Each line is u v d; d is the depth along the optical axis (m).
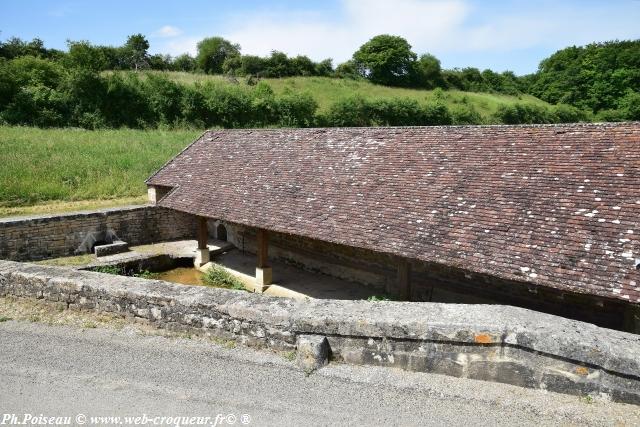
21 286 7.56
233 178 13.61
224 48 61.47
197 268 14.86
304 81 53.81
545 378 4.52
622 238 6.72
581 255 6.76
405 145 11.48
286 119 37.22
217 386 4.92
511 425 4.09
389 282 11.52
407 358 5.05
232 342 5.90
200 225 14.62
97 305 6.94
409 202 9.49
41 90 29.19
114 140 24.80
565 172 8.38
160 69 55.91
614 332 4.65
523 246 7.33
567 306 8.02
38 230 13.99
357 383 4.86
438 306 5.50
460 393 4.57
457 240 8.02
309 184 11.70
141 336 6.25
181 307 6.25
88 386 5.00
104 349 5.88
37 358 5.67
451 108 47.94
